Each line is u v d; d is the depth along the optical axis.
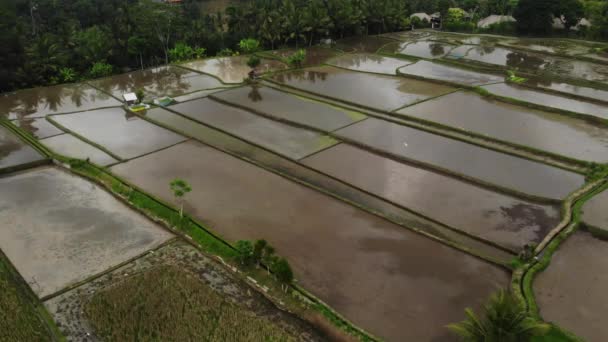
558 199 25.53
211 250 21.78
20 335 17.11
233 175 28.66
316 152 31.78
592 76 47.50
